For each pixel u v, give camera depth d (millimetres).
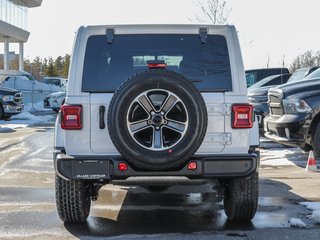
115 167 4750
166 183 5113
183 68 5207
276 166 9195
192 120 4598
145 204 6379
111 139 4641
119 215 5832
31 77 39188
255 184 5195
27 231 5160
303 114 9141
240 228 5254
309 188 7176
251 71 18125
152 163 4574
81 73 5047
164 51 5242
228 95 4984
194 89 4629
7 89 20453
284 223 5414
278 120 9484
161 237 4949
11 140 13352
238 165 4820
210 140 4918
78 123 4871
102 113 4883
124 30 5207
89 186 5441
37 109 30031
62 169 4812
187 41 5234
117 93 4602
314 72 11539
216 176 4801
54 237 4957
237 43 5160
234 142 4938
